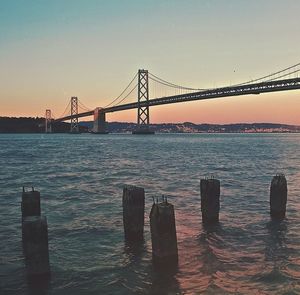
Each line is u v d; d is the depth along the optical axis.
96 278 9.08
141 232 11.62
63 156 50.69
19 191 21.17
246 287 8.44
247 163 39.66
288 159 44.94
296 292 8.17
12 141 108.81
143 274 9.24
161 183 24.34
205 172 31.12
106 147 74.38
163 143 94.62
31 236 8.99
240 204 17.03
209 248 10.95
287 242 11.55
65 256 10.52
